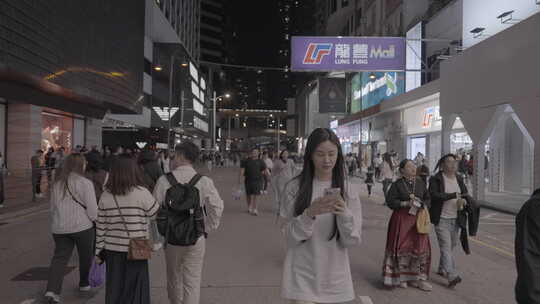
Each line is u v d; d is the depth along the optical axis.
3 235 8.52
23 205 12.53
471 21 22.80
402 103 29.81
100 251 3.86
